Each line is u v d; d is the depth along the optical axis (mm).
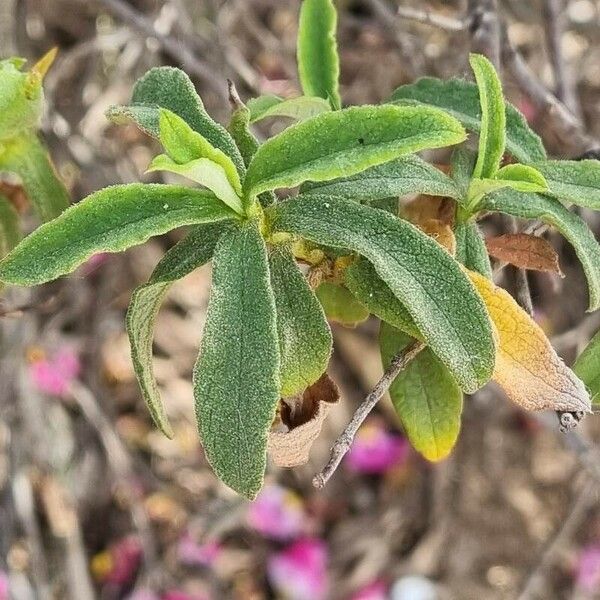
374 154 122
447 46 344
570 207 196
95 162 338
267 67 416
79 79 393
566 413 141
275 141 128
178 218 128
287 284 134
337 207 132
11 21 332
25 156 180
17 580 388
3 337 359
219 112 342
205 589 429
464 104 168
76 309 387
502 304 137
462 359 125
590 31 392
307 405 136
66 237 128
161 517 433
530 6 371
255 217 130
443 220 155
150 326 137
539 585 421
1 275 127
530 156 158
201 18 379
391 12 310
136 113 142
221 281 127
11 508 373
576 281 387
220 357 124
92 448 426
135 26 301
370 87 384
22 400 374
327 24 166
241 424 121
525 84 223
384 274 123
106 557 425
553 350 136
